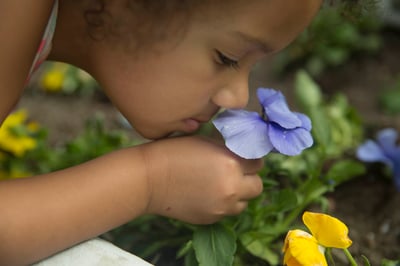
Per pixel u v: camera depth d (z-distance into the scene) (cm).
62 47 63
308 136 64
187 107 62
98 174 61
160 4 59
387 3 125
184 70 61
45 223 60
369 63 123
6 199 59
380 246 78
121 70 62
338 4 67
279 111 64
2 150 85
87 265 60
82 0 61
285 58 121
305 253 59
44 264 60
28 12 57
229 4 59
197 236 65
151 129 64
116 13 60
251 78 117
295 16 59
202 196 63
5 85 58
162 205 63
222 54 60
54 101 106
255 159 64
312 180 74
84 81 108
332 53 122
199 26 59
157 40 60
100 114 103
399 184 85
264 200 77
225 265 64
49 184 61
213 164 63
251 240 70
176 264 73
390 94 109
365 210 84
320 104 95
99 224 61
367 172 88
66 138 98
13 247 59
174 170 63
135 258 61
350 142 92
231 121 63
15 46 57
